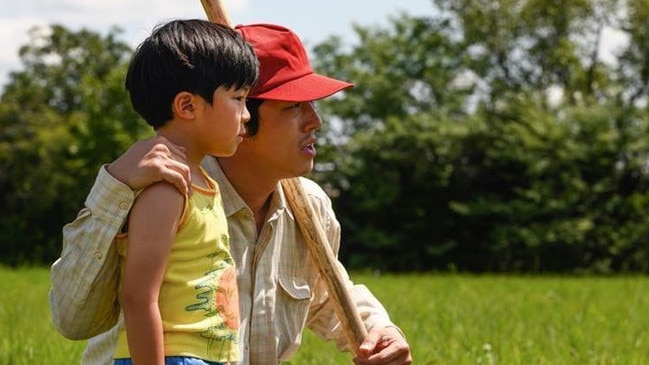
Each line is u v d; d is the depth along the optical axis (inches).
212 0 205.9
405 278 1125.7
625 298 691.4
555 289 846.5
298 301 209.0
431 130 1969.7
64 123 2304.4
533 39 2249.0
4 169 2145.7
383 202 1947.6
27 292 806.5
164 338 168.2
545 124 1895.9
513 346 392.8
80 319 176.2
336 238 223.0
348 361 360.5
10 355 360.8
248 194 202.8
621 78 2172.7
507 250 1908.2
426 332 446.3
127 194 166.9
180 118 171.3
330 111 2149.4
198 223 170.1
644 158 1881.2
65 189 2111.2
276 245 205.2
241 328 199.6
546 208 1872.5
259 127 197.0
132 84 173.6
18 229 2105.1
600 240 1861.5
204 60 169.8
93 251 169.9
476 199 1947.6
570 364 365.1
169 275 168.6
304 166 200.7
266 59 197.2
